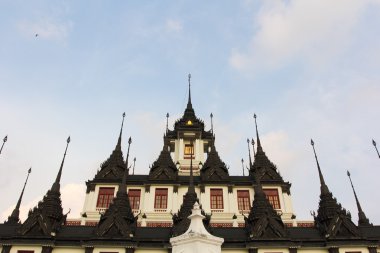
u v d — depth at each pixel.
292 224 40.69
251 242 34.22
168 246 34.00
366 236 35.31
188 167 54.38
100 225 35.09
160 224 41.03
